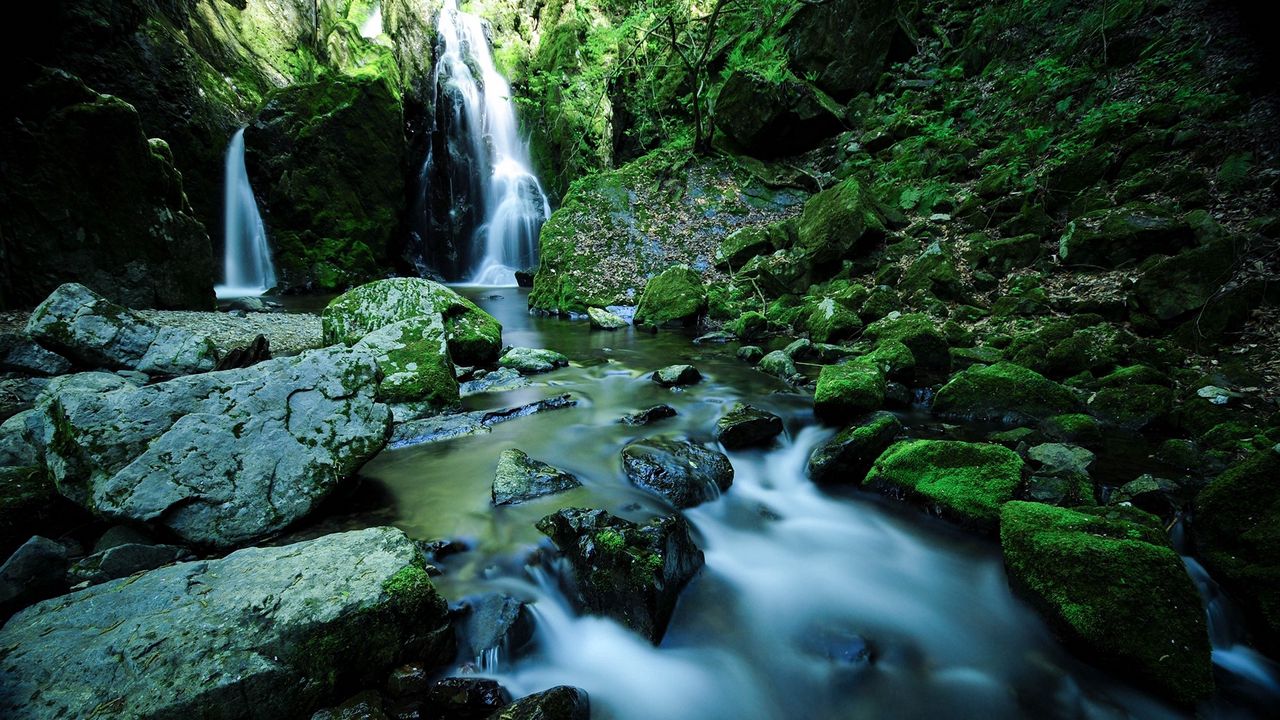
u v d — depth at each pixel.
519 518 3.88
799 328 9.65
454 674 2.72
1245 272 5.62
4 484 3.49
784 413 6.11
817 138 15.12
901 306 8.64
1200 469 4.18
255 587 2.68
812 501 4.55
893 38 15.09
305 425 3.93
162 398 3.58
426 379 6.11
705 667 2.96
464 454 5.02
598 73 18.25
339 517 3.89
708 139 15.23
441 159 23.34
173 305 10.85
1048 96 10.52
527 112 25.84
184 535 3.35
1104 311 6.55
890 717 2.69
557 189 24.77
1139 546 2.93
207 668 2.26
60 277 9.35
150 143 10.73
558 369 8.13
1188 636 2.65
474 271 24.16
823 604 3.45
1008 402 5.36
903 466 4.39
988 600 3.36
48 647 2.33
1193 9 9.03
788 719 2.72
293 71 20.70
